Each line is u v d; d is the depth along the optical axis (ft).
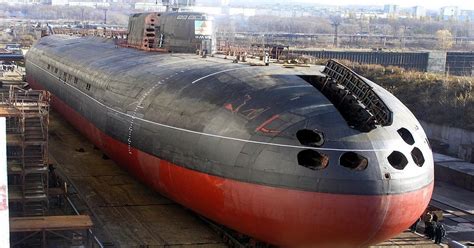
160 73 88.84
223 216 66.44
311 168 58.54
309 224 59.06
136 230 75.56
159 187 79.05
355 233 59.06
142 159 80.48
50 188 84.64
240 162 62.03
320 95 65.77
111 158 99.14
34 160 79.82
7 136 78.33
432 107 157.99
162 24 115.96
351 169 58.18
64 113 135.85
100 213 81.35
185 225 77.71
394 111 67.92
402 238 79.36
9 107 81.97
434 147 146.51
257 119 63.62
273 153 60.08
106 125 94.63
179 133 71.46
